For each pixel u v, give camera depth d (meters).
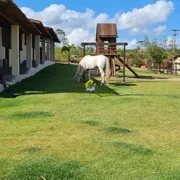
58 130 6.20
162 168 4.27
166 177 3.98
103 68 15.72
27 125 6.57
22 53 21.36
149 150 5.00
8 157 4.61
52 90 12.60
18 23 15.21
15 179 3.88
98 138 5.64
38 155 4.71
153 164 4.41
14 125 6.56
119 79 20.86
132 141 5.52
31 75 19.34
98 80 18.12
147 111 8.34
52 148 5.05
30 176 3.95
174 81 20.14
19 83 14.80
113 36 23.08
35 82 15.59
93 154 4.79
